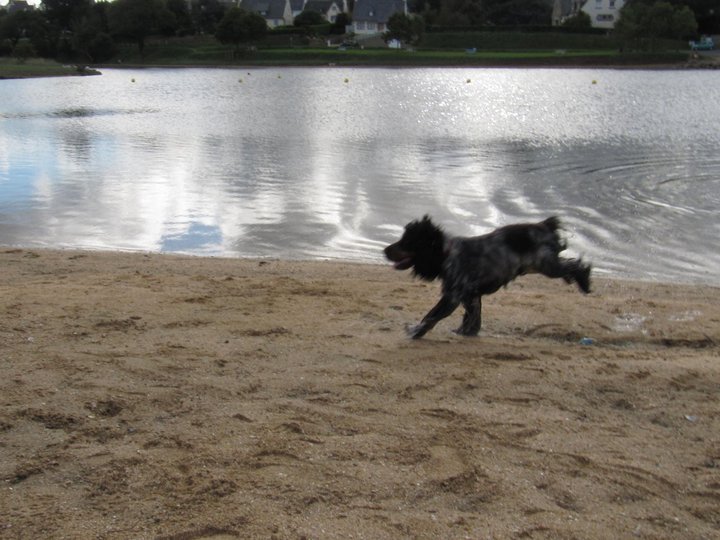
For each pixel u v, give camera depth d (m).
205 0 127.81
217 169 19.78
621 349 7.45
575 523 4.18
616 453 5.04
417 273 7.61
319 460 4.77
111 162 21.22
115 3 113.38
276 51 104.50
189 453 4.82
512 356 6.89
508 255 7.41
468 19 115.12
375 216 14.30
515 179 18.08
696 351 7.42
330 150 23.27
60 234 13.30
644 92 49.06
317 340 7.23
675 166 19.77
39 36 111.75
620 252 12.10
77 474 4.55
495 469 4.75
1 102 46.22
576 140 25.39
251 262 11.33
